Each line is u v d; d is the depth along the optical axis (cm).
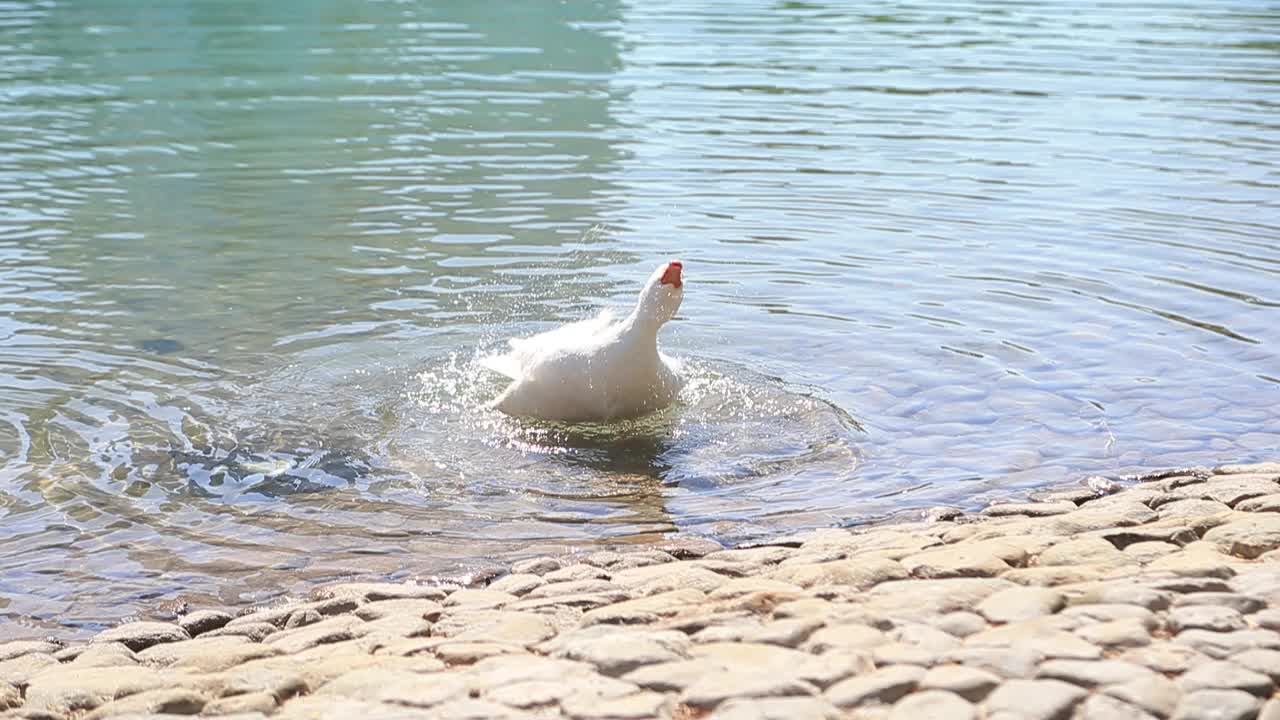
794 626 482
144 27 2238
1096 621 471
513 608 540
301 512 670
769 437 756
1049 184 1297
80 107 1656
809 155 1420
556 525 655
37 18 2316
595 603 537
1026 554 561
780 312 961
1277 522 577
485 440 755
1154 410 783
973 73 1852
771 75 1845
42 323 935
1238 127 1522
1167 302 966
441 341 912
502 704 428
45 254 1094
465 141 1491
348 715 428
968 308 962
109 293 1001
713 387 826
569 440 754
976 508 663
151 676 482
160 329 927
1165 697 413
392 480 705
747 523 653
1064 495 673
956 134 1509
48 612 576
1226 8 2423
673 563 586
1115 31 2183
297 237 1147
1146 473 699
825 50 2031
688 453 736
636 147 1459
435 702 434
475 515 667
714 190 1290
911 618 483
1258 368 842
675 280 751
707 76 1839
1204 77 1803
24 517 663
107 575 609
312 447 747
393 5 2488
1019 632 467
